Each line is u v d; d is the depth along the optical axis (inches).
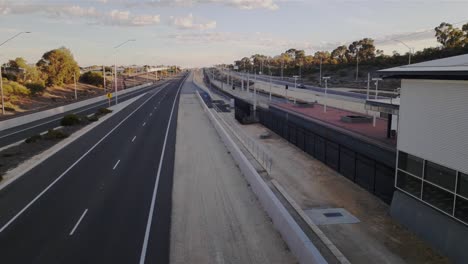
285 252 522.3
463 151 497.4
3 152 1188.5
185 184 845.2
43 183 851.4
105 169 978.1
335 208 696.4
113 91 4552.2
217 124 1635.1
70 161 1071.6
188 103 3038.9
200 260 498.9
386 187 718.5
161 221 629.9
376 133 1286.9
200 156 1135.6
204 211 677.9
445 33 3447.3
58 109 2482.8
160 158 1107.9
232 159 1098.7
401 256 514.3
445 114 529.0
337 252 514.0
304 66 6048.2
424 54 3230.8
